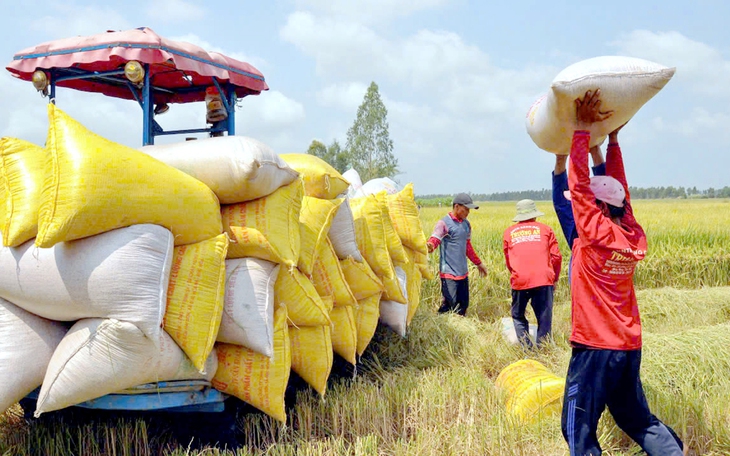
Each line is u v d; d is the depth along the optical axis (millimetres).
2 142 3471
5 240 3297
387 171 63812
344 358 5266
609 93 3316
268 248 3844
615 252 3455
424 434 4105
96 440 3982
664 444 3529
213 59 6141
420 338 6719
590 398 3529
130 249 3176
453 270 8195
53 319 3455
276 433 4277
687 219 19484
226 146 3760
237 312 3738
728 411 4418
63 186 3021
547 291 6953
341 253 5191
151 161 3420
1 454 3795
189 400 3721
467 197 8148
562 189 4219
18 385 3328
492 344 6641
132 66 5383
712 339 5473
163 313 3264
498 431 3963
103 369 3182
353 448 3969
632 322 3541
